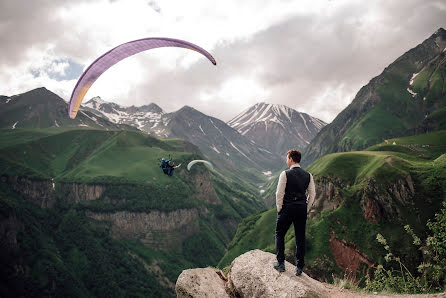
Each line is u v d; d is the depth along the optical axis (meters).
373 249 83.75
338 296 7.77
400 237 82.62
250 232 139.38
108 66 12.21
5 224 156.38
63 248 182.50
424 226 83.56
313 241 92.88
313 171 136.12
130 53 12.08
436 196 87.31
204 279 7.41
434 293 7.51
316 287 6.16
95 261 180.50
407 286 8.55
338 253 88.31
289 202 6.17
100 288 165.38
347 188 105.19
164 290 184.00
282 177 6.26
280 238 6.54
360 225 91.62
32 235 170.50
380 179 96.44
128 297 168.62
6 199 173.62
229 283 7.35
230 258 132.38
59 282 151.38
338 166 117.38
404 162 102.12
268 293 6.16
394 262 78.06
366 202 94.31
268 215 144.88
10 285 140.88
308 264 87.69
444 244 8.99
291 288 5.95
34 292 142.75
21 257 153.75
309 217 107.81
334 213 97.56
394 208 89.12
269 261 7.12
